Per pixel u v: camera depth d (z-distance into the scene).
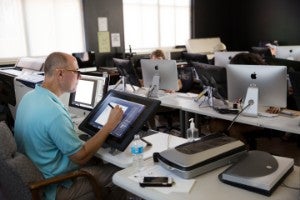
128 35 6.19
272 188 1.19
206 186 1.27
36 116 1.59
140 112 1.69
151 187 1.29
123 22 5.99
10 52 4.70
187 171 1.32
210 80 2.62
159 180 1.33
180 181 1.32
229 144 1.48
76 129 2.08
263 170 1.26
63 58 1.74
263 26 7.62
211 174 1.38
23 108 1.69
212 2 7.66
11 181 1.39
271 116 2.31
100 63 5.74
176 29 7.06
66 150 1.57
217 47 6.62
